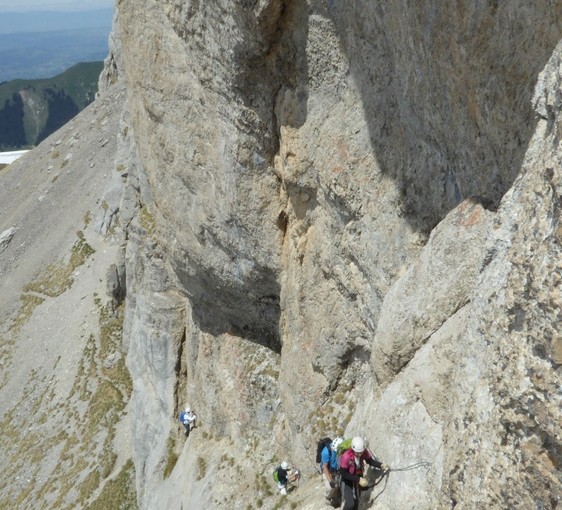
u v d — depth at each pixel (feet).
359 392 52.95
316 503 50.93
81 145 264.31
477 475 23.80
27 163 285.43
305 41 44.88
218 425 81.15
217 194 60.85
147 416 100.94
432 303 33.14
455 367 28.81
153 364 97.96
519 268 22.22
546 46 23.27
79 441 123.24
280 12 44.93
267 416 72.64
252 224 58.80
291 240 56.95
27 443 133.69
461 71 28.73
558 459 20.04
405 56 34.32
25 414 144.05
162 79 63.52
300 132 48.55
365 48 39.75
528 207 22.82
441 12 28.96
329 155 45.09
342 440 41.19
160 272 95.76
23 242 225.97
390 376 37.32
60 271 194.29
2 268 217.97
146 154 74.18
